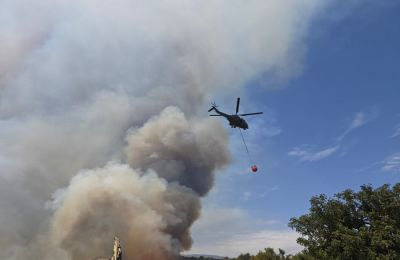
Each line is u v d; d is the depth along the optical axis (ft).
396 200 101.40
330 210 107.04
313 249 106.63
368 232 98.63
